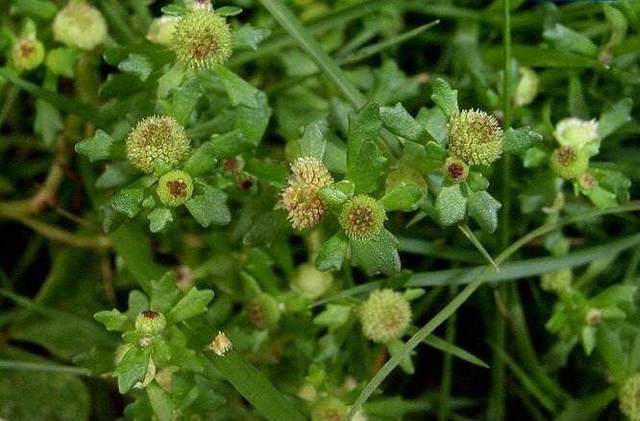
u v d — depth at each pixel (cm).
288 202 14
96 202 17
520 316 16
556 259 16
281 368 16
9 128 18
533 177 16
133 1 16
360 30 17
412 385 17
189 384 15
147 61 15
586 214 16
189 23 15
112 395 17
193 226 17
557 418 16
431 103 17
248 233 15
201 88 15
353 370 16
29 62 16
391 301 15
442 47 18
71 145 17
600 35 17
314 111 17
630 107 16
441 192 14
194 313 15
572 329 16
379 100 16
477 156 14
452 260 17
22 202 17
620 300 16
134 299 15
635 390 16
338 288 16
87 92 17
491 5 17
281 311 16
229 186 15
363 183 14
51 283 17
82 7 16
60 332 17
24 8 16
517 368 16
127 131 15
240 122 15
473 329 17
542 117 16
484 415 17
